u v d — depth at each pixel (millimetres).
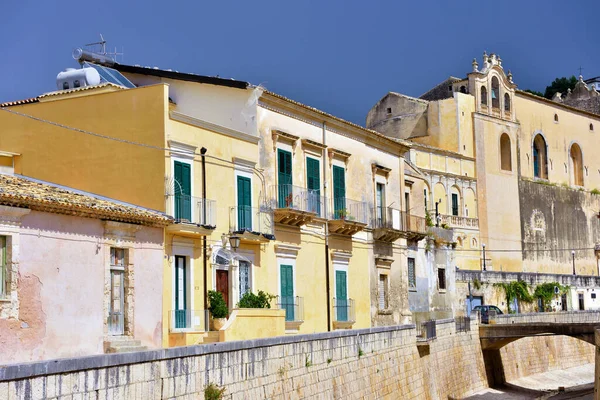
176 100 40938
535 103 97375
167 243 32562
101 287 28453
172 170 33656
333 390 30484
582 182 103438
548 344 69438
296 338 27547
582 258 101500
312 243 43594
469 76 89125
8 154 36000
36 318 25906
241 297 37562
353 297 46938
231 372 23094
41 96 37062
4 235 25047
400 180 53594
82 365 17391
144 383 19359
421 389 43344
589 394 57938
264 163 40125
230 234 36594
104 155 34469
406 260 54062
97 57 41781
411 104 88500
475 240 86250
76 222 27609
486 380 58281
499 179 90438
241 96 39812
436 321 48844
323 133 45312
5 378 15492
